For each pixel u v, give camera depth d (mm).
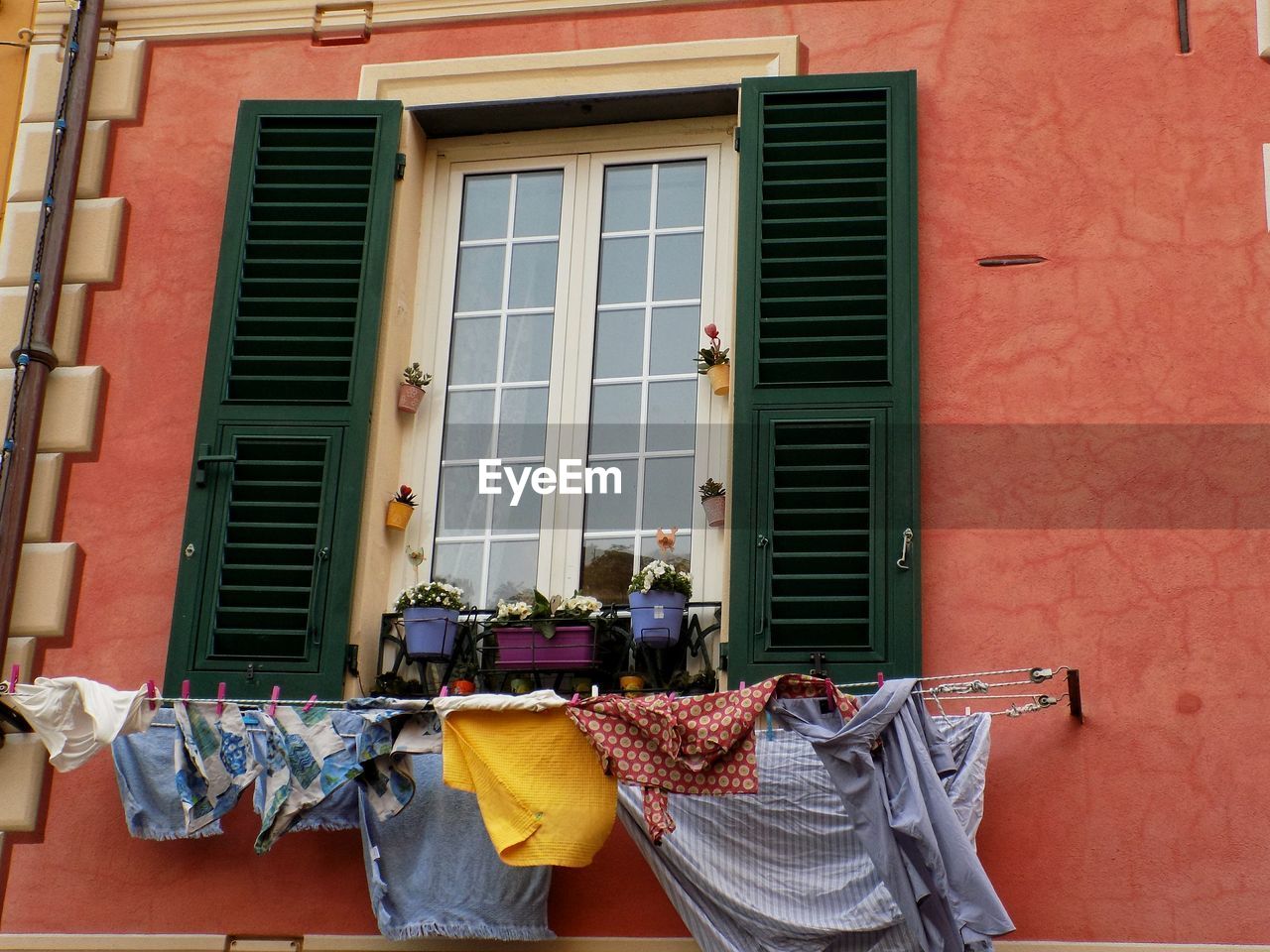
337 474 7234
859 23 7664
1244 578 6695
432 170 7980
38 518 7391
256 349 7465
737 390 7105
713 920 6293
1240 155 7219
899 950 6102
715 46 7695
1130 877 6398
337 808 6625
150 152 7949
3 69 8070
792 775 6320
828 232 7328
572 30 7859
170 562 7297
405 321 7680
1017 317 7133
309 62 7996
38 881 6906
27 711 6453
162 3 8094
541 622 6957
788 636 6801
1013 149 7371
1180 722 6555
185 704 6484
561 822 6207
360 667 7062
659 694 6570
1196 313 7039
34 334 7539
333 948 6680
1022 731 6613
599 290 7711
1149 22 7453
